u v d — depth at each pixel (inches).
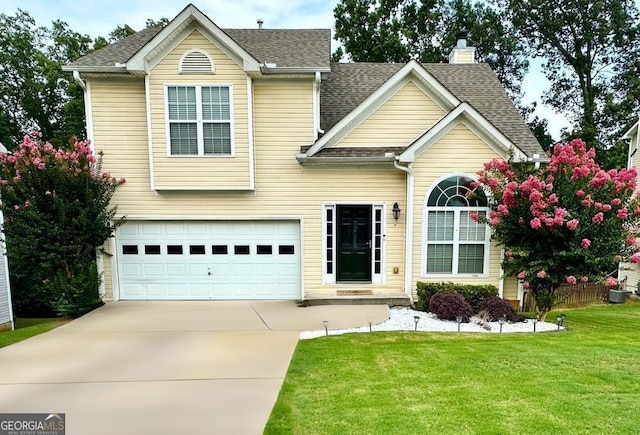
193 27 325.4
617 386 161.5
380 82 437.4
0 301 315.6
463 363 191.6
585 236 273.6
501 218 299.3
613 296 470.3
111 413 150.3
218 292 367.2
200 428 138.5
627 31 904.9
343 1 914.1
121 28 901.2
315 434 128.8
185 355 215.6
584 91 969.5
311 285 362.6
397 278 360.5
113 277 359.6
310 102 349.1
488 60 1001.5
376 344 229.3
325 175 354.3
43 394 167.6
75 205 311.1
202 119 336.2
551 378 170.6
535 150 361.7
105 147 346.0
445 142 332.8
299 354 213.0
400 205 354.6
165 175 341.4
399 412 141.3
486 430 127.6
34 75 909.8
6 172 314.3
